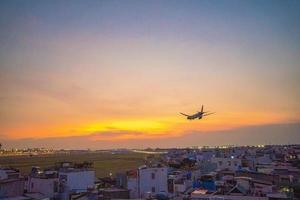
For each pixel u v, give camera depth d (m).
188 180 68.00
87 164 84.56
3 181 48.19
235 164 99.50
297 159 114.25
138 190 61.97
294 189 55.50
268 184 53.56
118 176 67.50
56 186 55.88
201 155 137.50
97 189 56.81
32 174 62.91
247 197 44.00
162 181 65.12
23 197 43.31
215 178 67.12
